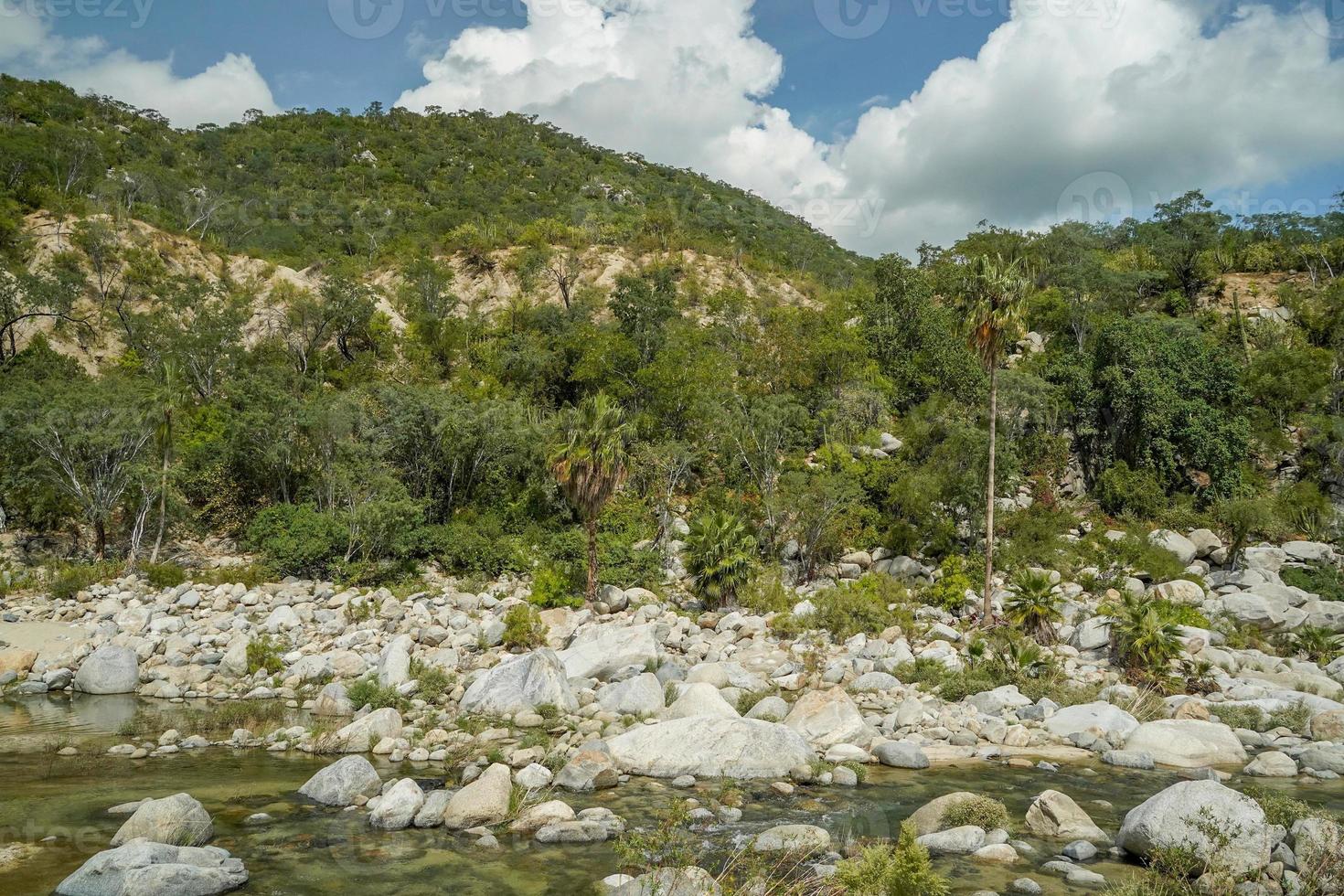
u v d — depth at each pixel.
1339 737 18.89
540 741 17.02
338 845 11.90
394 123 177.25
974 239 86.38
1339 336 62.09
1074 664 25.80
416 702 20.64
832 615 29.34
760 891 9.55
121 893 9.64
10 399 34.84
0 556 34.34
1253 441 51.78
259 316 65.50
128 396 37.12
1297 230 81.19
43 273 61.25
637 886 9.59
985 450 41.31
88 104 131.25
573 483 31.31
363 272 85.69
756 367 56.06
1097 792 14.95
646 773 15.60
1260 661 26.84
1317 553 42.94
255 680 23.16
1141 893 9.96
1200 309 72.75
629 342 56.50
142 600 30.62
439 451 43.66
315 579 34.69
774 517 39.38
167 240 72.38
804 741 16.48
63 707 20.67
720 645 27.38
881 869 8.54
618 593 32.72
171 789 14.19
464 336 66.75
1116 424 51.94
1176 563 39.59
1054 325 69.69
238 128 161.88
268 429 40.81
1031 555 39.56
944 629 28.75
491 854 11.62
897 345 59.38
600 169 172.12
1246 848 10.73
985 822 12.74
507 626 27.20
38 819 12.46
